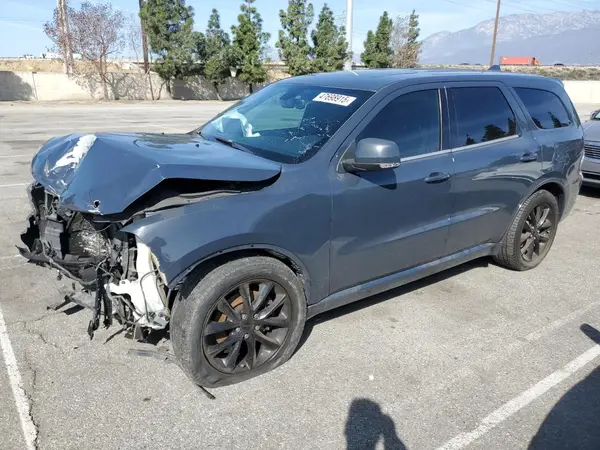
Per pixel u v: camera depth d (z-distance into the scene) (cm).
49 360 325
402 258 377
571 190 522
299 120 358
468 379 323
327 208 318
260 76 3625
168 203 270
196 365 287
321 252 323
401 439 269
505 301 436
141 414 279
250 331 304
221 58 3494
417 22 4275
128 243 286
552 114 497
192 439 263
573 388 316
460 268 509
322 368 329
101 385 302
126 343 345
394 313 407
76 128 1487
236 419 279
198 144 343
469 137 408
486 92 432
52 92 3131
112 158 296
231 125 396
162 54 3394
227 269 284
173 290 295
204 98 3675
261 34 3609
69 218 330
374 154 308
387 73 398
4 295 410
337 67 3681
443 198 387
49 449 253
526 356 351
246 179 286
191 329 279
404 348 356
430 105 384
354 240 338
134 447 257
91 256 322
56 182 315
